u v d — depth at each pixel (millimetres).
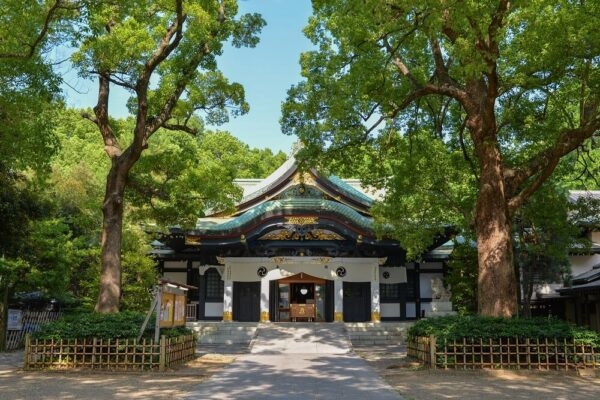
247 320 30328
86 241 30172
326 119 19016
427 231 22531
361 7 14281
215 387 12578
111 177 18688
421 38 18812
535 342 15359
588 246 23734
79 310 28266
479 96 17312
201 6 17953
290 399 11000
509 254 16688
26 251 23188
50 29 15266
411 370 15406
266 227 28234
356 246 29094
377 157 21828
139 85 18234
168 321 17172
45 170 17891
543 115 19500
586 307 28156
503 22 14836
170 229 28250
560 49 14594
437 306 28328
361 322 29438
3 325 21844
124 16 18047
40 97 15336
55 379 13961
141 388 12516
